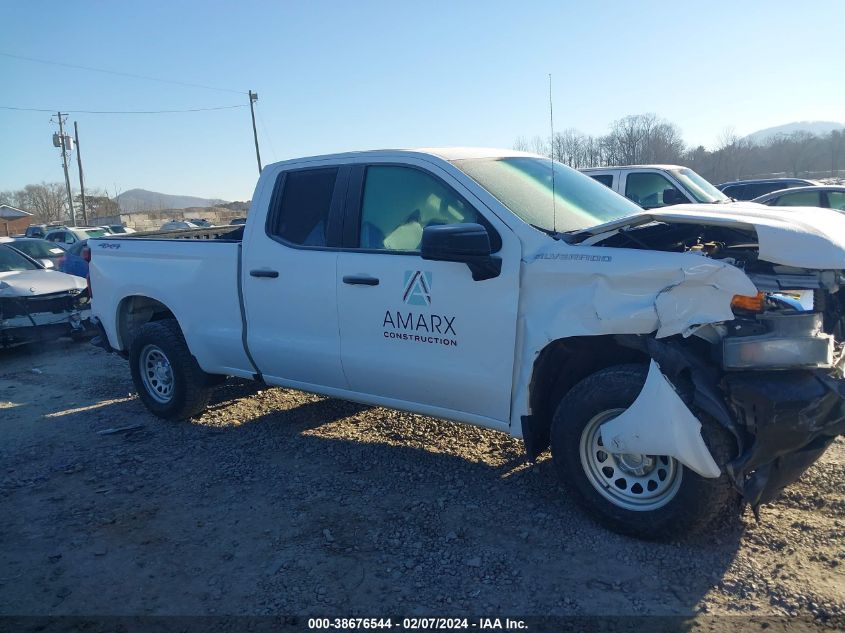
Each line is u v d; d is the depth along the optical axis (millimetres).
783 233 3158
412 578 3340
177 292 5492
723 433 3225
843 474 4129
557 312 3561
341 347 4508
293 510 4098
